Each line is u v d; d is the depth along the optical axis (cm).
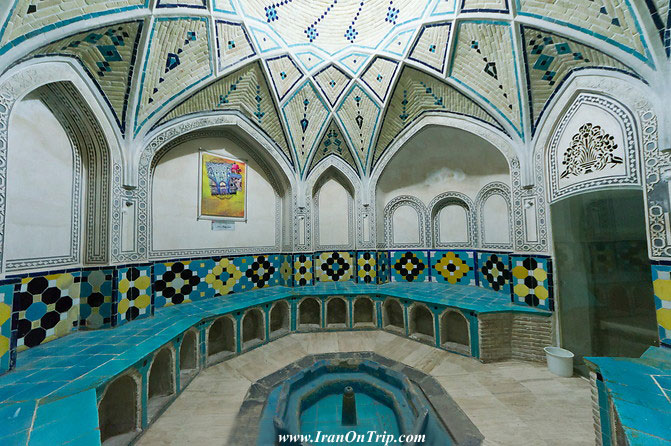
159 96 325
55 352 234
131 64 286
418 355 358
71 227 288
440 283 507
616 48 244
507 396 265
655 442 118
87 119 285
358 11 409
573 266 311
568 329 317
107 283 296
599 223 288
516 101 338
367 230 520
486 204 459
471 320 348
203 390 284
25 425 137
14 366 206
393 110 449
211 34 317
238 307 369
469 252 483
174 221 384
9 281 206
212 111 388
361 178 521
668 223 229
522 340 339
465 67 352
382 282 521
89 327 291
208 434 219
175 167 388
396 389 284
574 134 298
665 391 158
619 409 142
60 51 240
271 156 465
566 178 307
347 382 300
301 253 499
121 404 219
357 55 421
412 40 368
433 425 225
